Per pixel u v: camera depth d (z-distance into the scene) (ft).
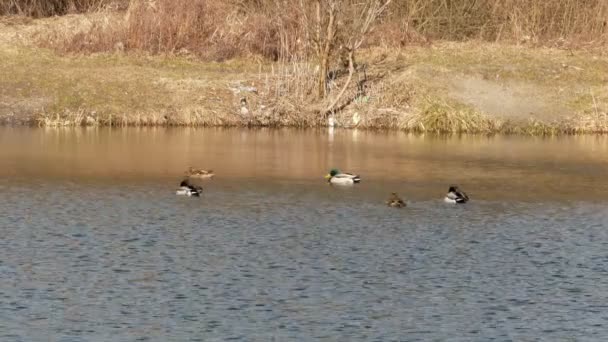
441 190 116.06
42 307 77.30
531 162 132.46
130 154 132.67
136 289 81.15
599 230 99.76
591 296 80.84
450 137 150.61
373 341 72.18
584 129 155.33
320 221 101.45
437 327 74.64
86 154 131.95
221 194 112.16
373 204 108.88
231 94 159.84
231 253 90.43
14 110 153.58
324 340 72.18
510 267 87.61
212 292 80.69
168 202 108.37
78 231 96.58
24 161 127.03
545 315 77.00
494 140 148.66
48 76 161.38
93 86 159.63
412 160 132.36
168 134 148.05
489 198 112.57
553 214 106.01
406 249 92.43
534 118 156.25
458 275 85.40
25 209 104.47
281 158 131.95
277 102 157.99
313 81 161.38
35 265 86.43
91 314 76.13
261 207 106.73
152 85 160.97
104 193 111.86
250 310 77.20
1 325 74.02
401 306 78.43
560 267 87.71
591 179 122.93
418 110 155.94
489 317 76.64
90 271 85.15
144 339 71.92
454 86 161.48
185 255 89.71
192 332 73.10
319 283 83.05
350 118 156.66
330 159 131.64
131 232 96.53
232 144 140.67
